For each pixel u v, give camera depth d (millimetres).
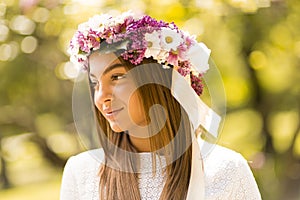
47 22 5113
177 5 4438
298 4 5160
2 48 5422
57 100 5883
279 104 6027
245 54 5641
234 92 6027
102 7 4691
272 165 5867
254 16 5297
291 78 5773
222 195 2229
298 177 5809
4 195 6477
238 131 6129
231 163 2275
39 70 5707
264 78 5984
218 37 5184
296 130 5828
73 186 2344
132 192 2170
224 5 4664
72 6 4844
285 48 5461
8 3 5184
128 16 2088
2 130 5992
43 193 6402
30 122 6004
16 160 6316
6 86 5777
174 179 2146
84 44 2061
